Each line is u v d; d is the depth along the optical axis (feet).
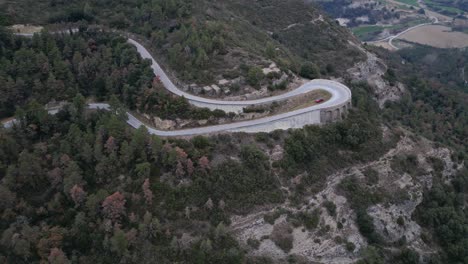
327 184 345.92
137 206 306.76
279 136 355.56
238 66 418.31
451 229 352.28
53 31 469.57
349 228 333.42
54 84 402.11
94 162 331.57
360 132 375.04
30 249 292.20
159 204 307.37
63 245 294.87
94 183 323.78
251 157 331.36
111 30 483.92
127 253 288.30
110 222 297.53
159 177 318.24
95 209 303.48
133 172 321.73
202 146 333.83
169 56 432.25
